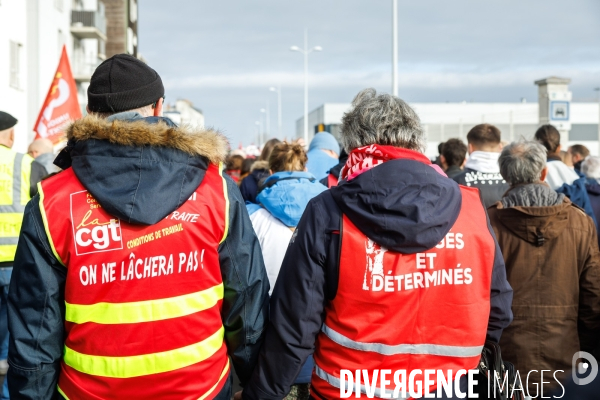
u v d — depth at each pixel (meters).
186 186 2.07
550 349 3.15
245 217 2.24
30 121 22.89
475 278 2.15
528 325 3.17
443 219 2.07
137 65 2.22
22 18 22.23
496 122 47.75
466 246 2.13
